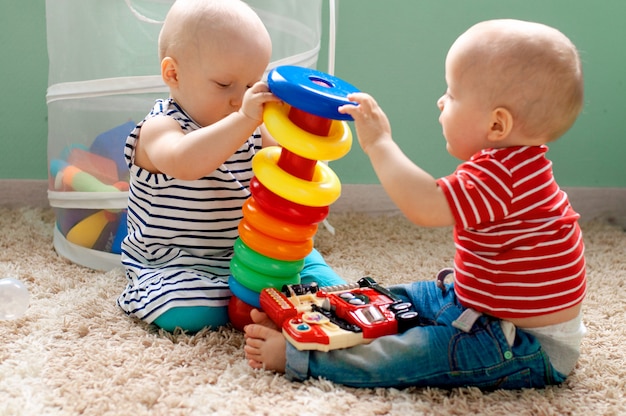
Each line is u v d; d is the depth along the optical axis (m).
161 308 1.12
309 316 1.01
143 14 1.30
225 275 1.22
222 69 1.11
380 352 0.96
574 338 1.00
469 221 0.94
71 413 0.88
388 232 1.71
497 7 1.80
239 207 1.23
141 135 1.16
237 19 1.12
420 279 1.42
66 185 1.41
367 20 1.78
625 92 1.87
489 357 0.96
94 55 1.33
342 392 0.95
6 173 1.78
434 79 1.83
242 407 0.91
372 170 1.87
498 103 0.95
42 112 1.76
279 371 1.01
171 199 1.19
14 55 1.71
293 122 1.00
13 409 0.88
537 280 0.96
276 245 1.07
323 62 1.78
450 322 0.99
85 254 1.40
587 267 1.52
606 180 1.92
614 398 0.98
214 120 1.17
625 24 1.83
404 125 1.85
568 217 0.98
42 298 1.24
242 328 1.14
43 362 1.00
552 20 1.82
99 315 1.17
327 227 1.61
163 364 1.01
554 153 1.89
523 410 0.93
